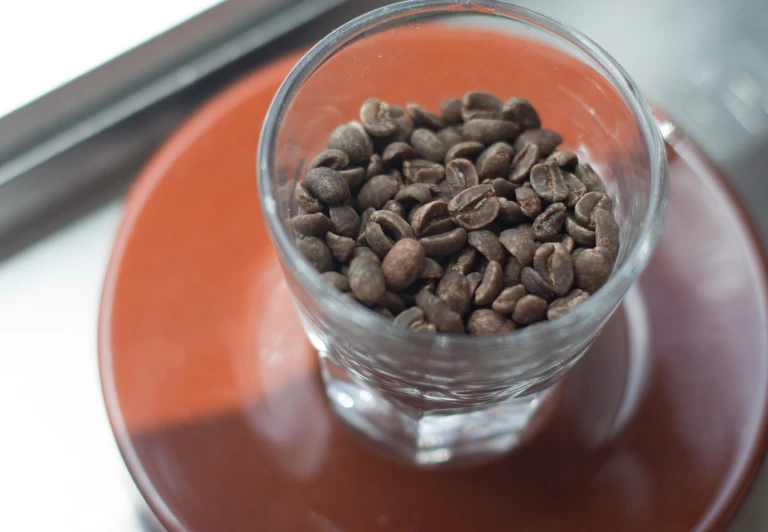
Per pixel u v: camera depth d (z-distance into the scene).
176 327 0.27
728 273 0.27
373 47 0.24
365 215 0.23
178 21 0.34
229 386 0.26
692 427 0.25
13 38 0.33
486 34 0.24
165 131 0.36
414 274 0.21
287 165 0.22
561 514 0.24
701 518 0.24
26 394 0.31
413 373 0.21
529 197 0.22
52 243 0.34
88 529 0.30
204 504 0.25
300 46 0.36
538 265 0.22
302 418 0.26
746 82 0.39
